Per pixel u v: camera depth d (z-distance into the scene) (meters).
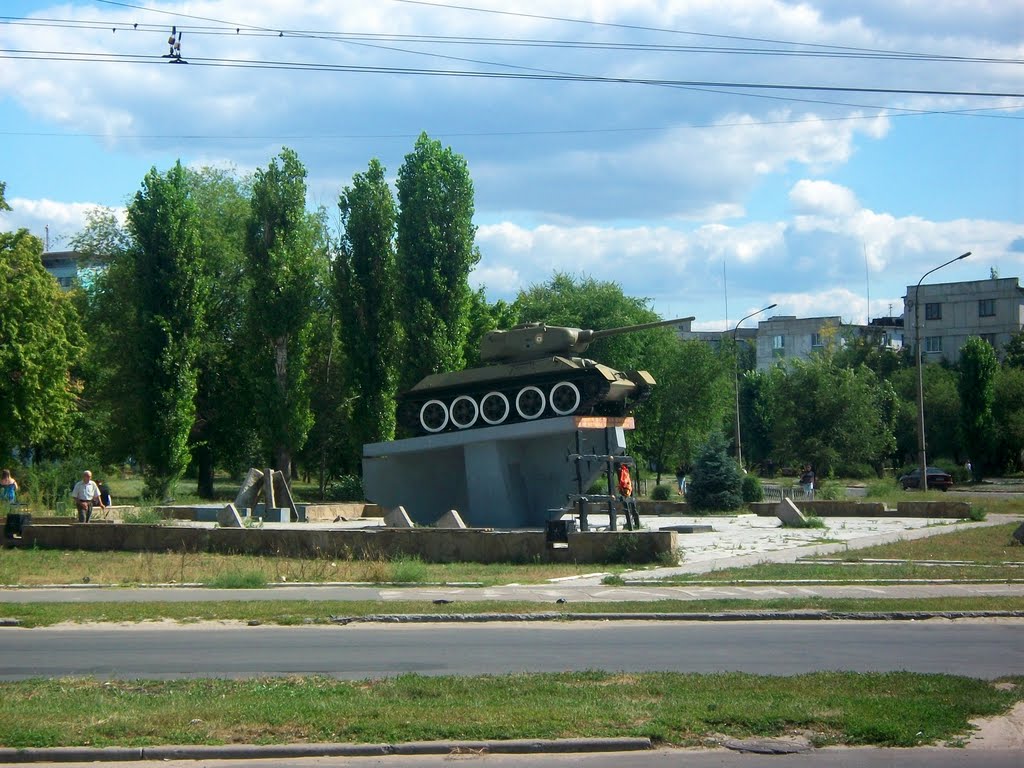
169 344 47.00
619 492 33.94
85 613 15.65
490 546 23.73
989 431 71.56
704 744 8.56
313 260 48.78
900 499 45.62
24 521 26.98
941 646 13.35
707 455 42.12
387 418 47.19
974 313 90.88
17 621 14.97
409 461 36.22
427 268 45.84
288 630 14.73
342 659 12.30
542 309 68.81
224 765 8.05
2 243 48.59
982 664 12.04
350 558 23.41
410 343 45.75
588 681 10.45
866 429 65.88
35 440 47.56
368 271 47.19
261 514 38.69
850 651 12.95
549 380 34.03
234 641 13.68
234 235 57.81
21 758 8.07
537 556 23.48
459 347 46.53
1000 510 40.75
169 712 9.05
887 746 8.56
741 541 28.47
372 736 8.48
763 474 86.06
